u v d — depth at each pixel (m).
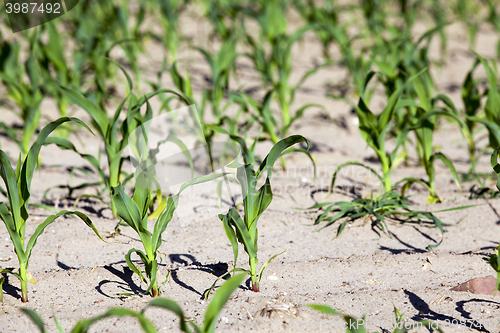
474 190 3.39
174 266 2.60
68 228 2.96
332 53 7.41
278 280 2.46
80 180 3.75
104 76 4.77
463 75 6.32
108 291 2.37
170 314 2.17
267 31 5.77
